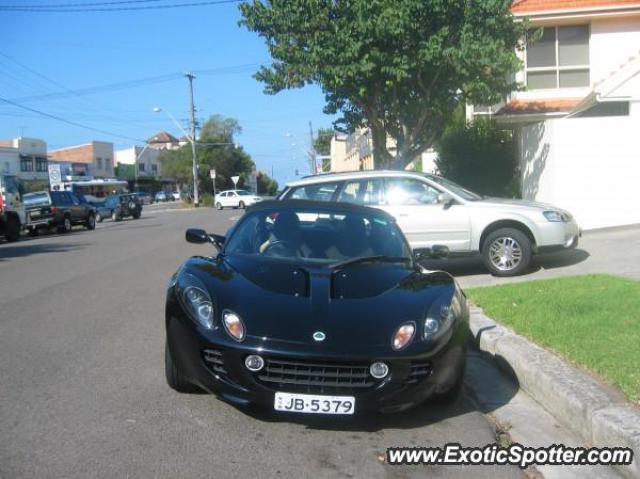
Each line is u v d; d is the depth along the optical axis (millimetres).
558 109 18312
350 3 14531
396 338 4402
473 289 8773
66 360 6160
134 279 11438
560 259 11172
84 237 23828
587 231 13578
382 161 16891
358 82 14734
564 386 4777
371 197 10398
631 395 4555
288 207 6242
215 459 4043
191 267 5281
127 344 6773
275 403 4277
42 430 4445
